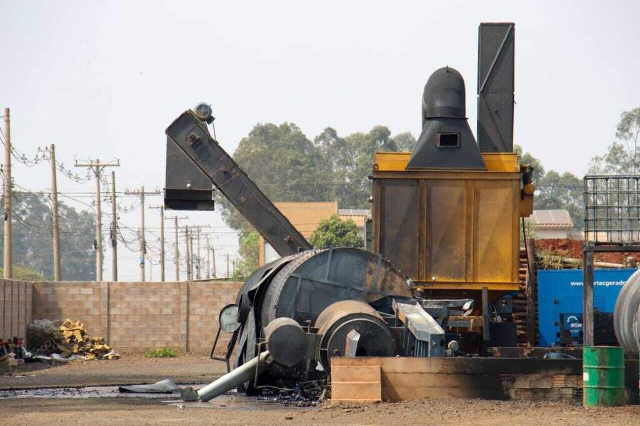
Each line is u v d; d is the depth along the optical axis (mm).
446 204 67312
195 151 76188
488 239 67062
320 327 53688
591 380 45562
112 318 120562
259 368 54500
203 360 108250
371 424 39281
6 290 104312
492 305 68375
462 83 68625
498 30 77562
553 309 78938
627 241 58688
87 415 44938
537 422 39250
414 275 66812
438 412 43125
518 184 67375
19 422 41875
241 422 40906
